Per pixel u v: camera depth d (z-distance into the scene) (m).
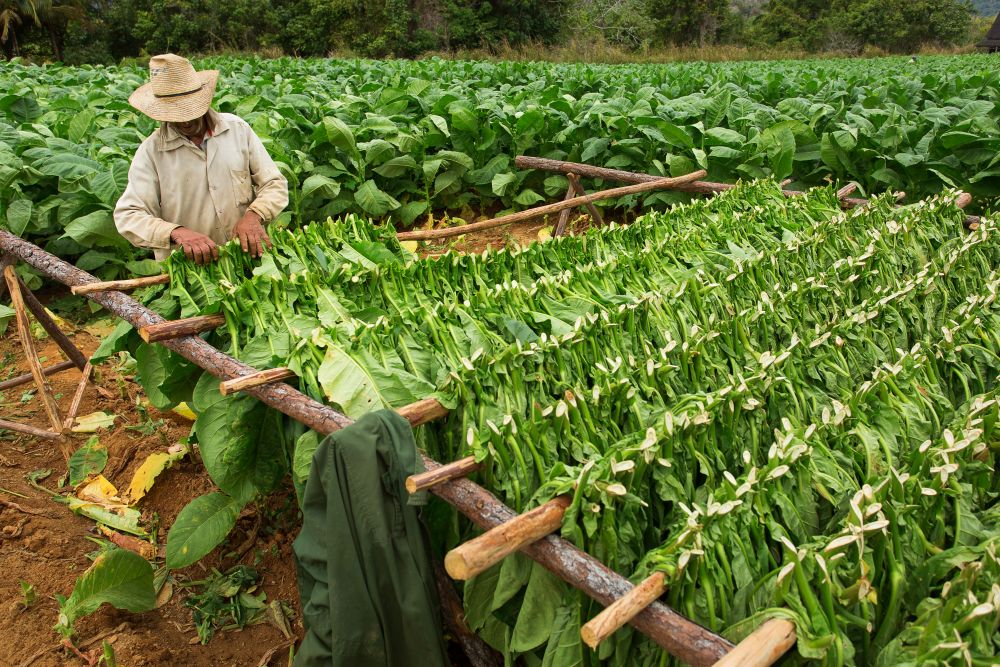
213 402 2.70
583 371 2.53
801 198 4.90
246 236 3.34
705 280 3.35
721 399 2.21
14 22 33.59
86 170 5.73
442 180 7.69
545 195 8.41
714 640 1.50
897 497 1.87
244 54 28.83
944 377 2.77
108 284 3.03
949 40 46.78
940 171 6.82
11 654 2.60
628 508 1.86
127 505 3.42
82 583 2.48
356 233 3.69
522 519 1.70
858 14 44.16
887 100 9.52
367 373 2.41
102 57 35.16
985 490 2.14
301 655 2.00
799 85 11.05
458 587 2.42
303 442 2.32
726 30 44.84
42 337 5.30
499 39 33.69
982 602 1.60
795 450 1.98
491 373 2.33
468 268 3.30
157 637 2.71
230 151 3.64
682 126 7.76
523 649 1.93
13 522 3.28
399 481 1.94
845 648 1.55
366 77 13.15
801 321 3.17
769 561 1.81
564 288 3.08
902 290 3.21
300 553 2.02
